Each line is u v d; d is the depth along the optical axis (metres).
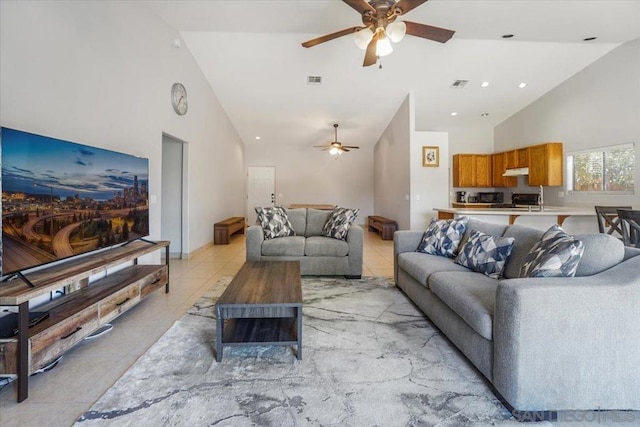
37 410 1.51
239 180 8.91
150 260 3.91
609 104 5.02
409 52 4.85
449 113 7.07
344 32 3.06
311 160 9.98
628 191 4.86
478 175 7.76
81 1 2.75
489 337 1.64
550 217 4.89
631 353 1.46
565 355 1.44
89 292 2.32
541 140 6.38
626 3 3.44
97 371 1.86
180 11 3.81
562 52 4.93
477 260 2.46
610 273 1.57
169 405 1.54
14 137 1.81
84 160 2.39
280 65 5.28
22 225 1.85
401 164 6.73
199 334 2.32
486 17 3.71
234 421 1.44
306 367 1.90
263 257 3.87
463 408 1.54
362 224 10.09
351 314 2.73
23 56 2.20
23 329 1.58
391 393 1.65
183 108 4.78
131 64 3.50
